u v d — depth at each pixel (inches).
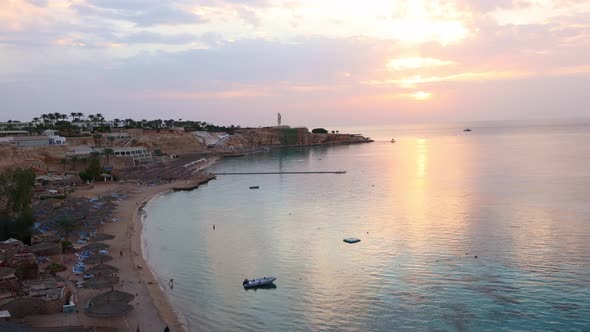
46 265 2551.7
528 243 3152.1
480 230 3540.8
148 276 2561.5
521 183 6008.9
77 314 1946.4
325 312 2161.7
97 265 2516.0
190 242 3400.6
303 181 7007.9
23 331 1596.9
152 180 6919.3
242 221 4114.2
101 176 6904.5
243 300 2304.4
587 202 4534.9
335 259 2920.8
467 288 2389.3
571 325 1977.1
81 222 3604.8
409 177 7135.8
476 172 7460.6
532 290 2346.2
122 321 1978.3
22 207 3366.1
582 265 2689.5
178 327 1957.4
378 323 2034.9
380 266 2763.3
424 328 1977.1
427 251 3034.0
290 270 2736.2
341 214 4311.0
